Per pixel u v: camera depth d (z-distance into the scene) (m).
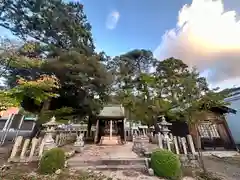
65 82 8.27
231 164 6.32
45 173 4.47
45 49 8.37
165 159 4.71
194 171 5.24
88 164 5.55
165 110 10.70
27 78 7.40
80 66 8.05
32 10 8.34
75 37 9.84
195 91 6.78
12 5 8.12
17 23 8.45
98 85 9.51
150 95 12.38
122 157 6.06
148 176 4.64
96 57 9.52
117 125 12.34
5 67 6.10
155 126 11.44
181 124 10.34
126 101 13.12
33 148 5.73
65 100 9.59
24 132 15.37
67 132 11.27
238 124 10.09
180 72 12.20
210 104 6.73
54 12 8.70
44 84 5.67
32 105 9.34
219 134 9.90
